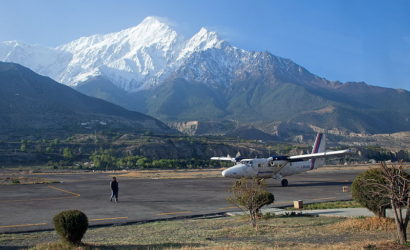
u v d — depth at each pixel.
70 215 15.80
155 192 39.00
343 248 14.26
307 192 37.53
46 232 20.02
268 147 174.12
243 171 44.00
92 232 19.62
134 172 87.94
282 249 14.48
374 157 155.12
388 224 18.19
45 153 127.75
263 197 20.67
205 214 25.44
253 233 18.23
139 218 24.14
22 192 40.25
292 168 47.44
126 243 16.52
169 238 17.58
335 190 39.22
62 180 60.97
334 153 43.62
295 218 22.20
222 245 15.76
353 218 20.77
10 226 21.59
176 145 150.38
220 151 152.25
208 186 45.50
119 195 36.69
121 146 141.88
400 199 14.66
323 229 18.64
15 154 121.12
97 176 73.56
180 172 85.62
